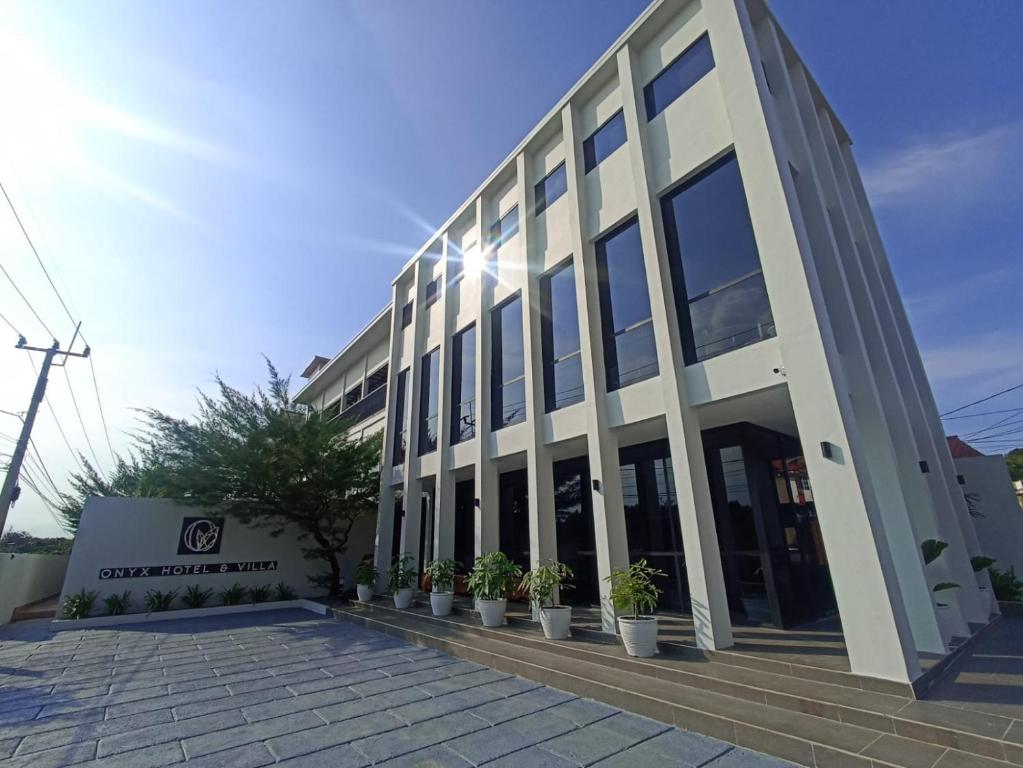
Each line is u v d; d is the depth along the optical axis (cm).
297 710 443
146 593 1112
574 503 934
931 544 576
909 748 299
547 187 923
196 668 608
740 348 541
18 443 1165
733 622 644
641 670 486
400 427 1338
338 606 1099
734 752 335
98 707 457
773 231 521
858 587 405
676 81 691
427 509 1320
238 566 1237
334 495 1289
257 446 1219
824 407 453
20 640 809
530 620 755
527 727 390
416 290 1339
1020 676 414
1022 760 266
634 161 692
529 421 812
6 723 415
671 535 758
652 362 667
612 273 752
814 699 364
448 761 330
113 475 1964
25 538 2481
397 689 505
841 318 566
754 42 610
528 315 869
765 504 671
